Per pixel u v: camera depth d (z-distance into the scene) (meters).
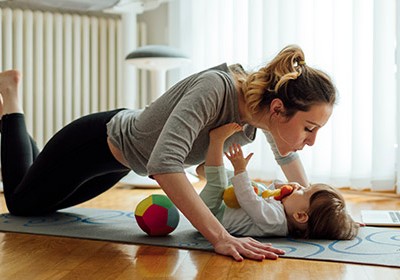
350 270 1.40
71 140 1.92
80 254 1.57
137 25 4.11
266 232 1.76
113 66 3.98
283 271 1.38
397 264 1.45
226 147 1.85
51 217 2.16
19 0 3.49
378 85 3.03
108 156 1.89
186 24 3.99
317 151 3.34
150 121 1.73
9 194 2.14
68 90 3.85
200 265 1.44
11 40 3.65
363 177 3.16
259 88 1.61
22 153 2.14
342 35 3.22
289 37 3.44
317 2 3.31
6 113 2.18
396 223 2.00
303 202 1.76
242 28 3.70
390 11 3.01
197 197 1.54
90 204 2.63
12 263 1.47
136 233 1.85
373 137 3.05
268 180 3.60
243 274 1.35
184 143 1.53
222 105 1.64
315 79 1.59
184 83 1.70
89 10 3.80
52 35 3.79
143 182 3.31
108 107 4.01
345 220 1.75
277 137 1.67
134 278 1.32
